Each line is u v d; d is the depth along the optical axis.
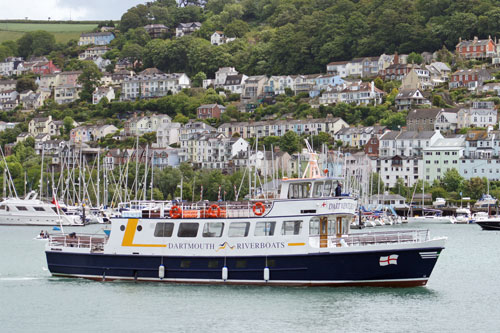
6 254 125.19
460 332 71.50
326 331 71.12
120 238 86.81
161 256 85.31
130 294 82.88
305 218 82.00
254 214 84.25
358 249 81.06
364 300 80.25
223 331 71.25
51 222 197.25
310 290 82.50
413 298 82.00
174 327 72.50
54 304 80.12
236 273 83.56
